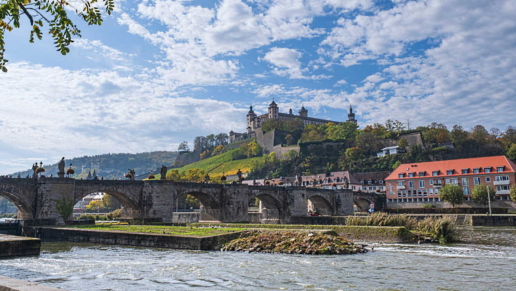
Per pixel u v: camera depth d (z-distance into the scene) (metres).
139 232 46.66
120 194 71.19
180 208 148.62
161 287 23.02
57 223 61.16
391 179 149.25
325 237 39.56
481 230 69.94
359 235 49.28
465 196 130.50
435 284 23.53
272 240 40.56
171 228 52.78
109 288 22.75
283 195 101.56
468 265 30.30
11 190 59.09
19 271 28.22
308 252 37.03
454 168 137.12
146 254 37.34
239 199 89.19
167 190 74.19
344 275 26.28
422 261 32.22
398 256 35.22
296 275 26.34
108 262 32.38
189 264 31.06
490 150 194.00
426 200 139.88
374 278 25.30
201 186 81.81
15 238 36.88
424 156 193.75
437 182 138.12
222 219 85.38
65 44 12.63
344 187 151.75
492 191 115.19
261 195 95.94
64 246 44.97
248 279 25.06
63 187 63.19
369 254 36.62
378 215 54.56
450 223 49.81
